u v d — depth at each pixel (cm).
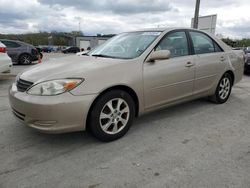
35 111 282
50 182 241
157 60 360
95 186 235
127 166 269
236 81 527
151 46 363
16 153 295
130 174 254
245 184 238
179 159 283
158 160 281
